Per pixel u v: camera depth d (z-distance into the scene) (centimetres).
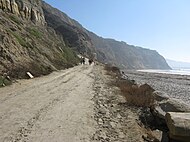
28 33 4516
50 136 922
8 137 866
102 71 5553
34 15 7106
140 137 1045
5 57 2641
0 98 1507
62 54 6038
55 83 2488
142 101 1692
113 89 2519
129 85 2814
